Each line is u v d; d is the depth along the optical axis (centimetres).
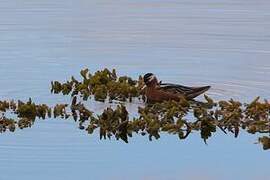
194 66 2794
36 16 3584
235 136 2119
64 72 2712
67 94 2442
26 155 1994
